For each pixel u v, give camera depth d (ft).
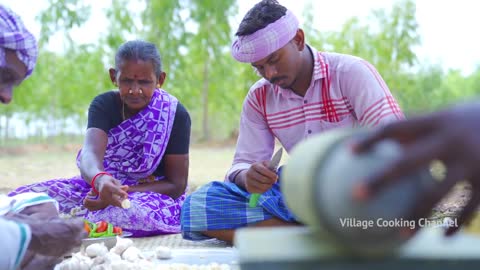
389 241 2.88
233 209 9.97
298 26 8.73
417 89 42.29
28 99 39.91
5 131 41.81
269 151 9.98
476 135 2.53
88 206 10.39
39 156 33.30
